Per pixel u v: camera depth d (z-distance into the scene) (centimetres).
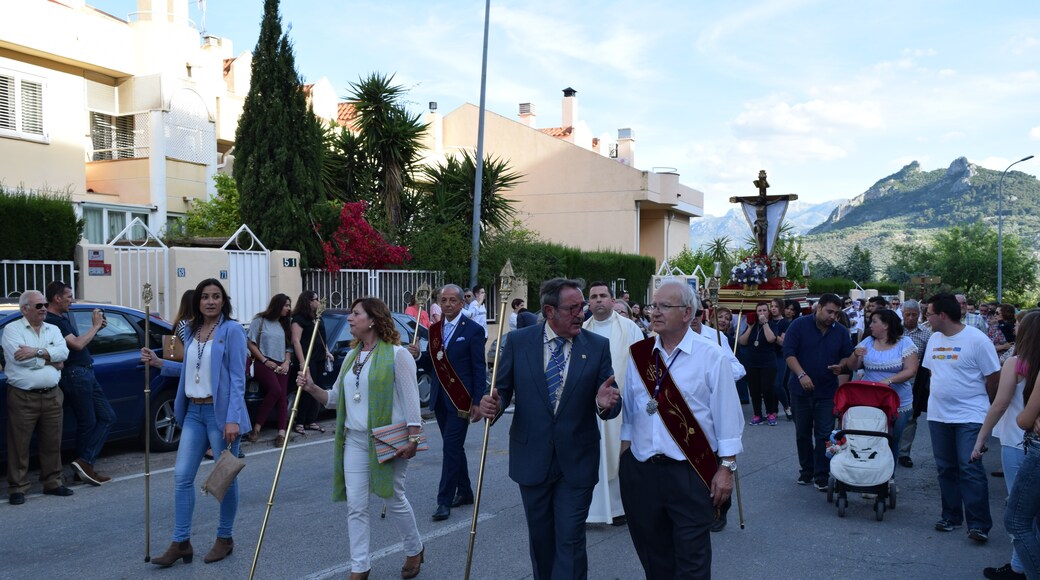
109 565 588
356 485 538
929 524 714
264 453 997
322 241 1686
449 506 712
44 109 1773
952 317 668
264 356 1025
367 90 2028
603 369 478
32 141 1744
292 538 652
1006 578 571
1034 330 512
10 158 1702
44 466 782
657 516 453
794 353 828
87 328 887
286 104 1653
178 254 1345
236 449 606
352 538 534
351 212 1752
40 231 1203
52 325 786
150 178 1972
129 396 909
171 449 967
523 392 480
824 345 818
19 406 755
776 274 1708
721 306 1678
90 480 824
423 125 2105
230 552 606
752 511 753
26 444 761
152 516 718
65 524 691
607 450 690
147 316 627
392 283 1817
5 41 1695
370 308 546
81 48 1873
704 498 439
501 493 803
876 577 579
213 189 2141
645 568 469
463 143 3675
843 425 751
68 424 849
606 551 633
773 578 577
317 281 1677
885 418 736
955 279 6231
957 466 682
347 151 2056
